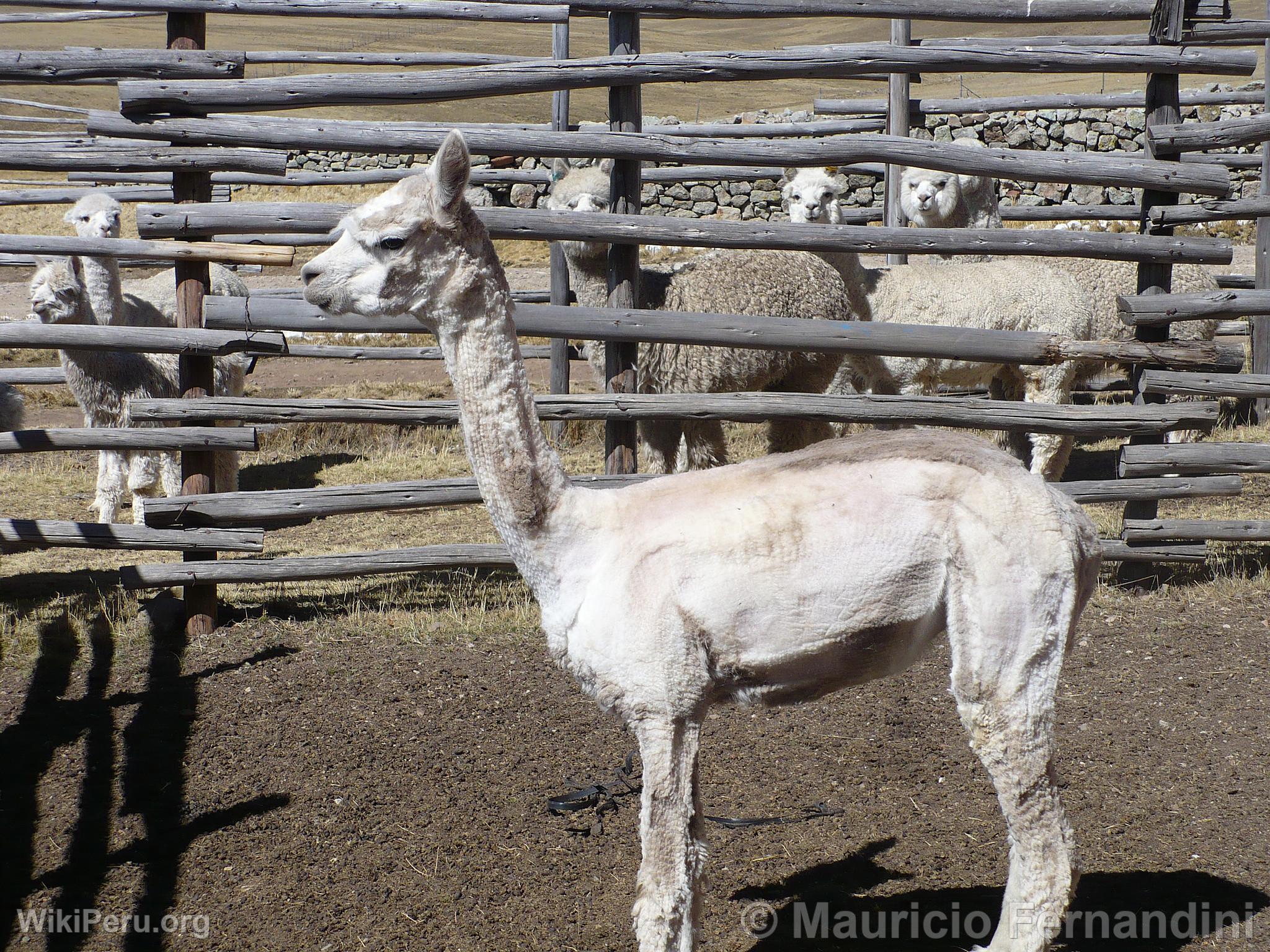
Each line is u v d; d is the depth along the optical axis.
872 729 4.74
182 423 5.71
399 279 2.96
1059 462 7.72
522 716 4.88
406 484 5.80
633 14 5.71
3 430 7.74
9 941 3.38
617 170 5.77
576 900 3.61
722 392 6.24
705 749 4.60
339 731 4.73
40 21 7.88
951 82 49.06
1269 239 9.19
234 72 5.54
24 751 4.53
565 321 5.64
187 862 3.82
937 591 2.88
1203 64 5.81
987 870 3.70
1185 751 4.47
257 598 6.25
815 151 5.65
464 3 6.08
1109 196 17.86
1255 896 3.50
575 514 2.97
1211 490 6.11
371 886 3.69
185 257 5.54
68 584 6.53
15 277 18.64
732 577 2.83
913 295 7.81
